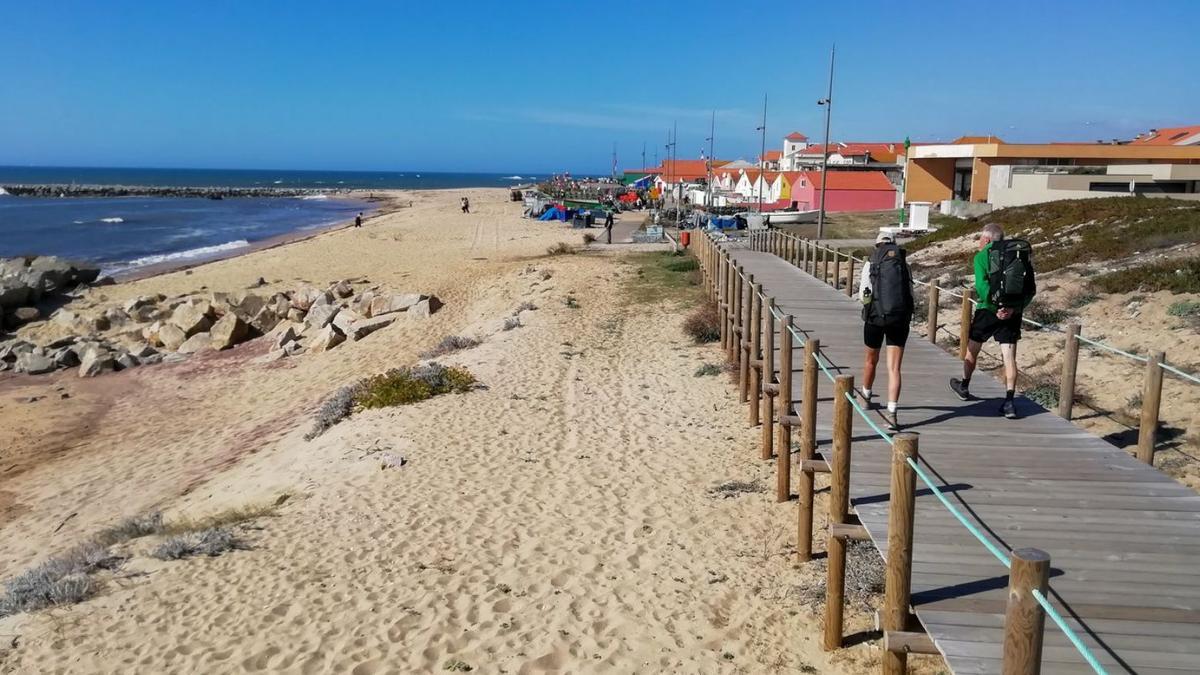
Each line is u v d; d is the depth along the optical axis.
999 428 8.12
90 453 15.97
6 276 30.64
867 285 8.37
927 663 5.94
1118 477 6.78
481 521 9.53
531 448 11.89
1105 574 5.12
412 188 176.50
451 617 7.44
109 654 7.23
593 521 9.36
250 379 20.78
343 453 12.35
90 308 29.36
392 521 9.66
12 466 15.38
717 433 12.10
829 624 6.40
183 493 13.02
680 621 7.14
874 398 9.32
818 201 60.59
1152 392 7.26
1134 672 4.14
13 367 22.69
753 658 6.51
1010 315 8.52
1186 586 4.96
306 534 9.48
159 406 19.05
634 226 58.31
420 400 14.62
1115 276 15.72
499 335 19.95
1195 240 18.12
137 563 9.16
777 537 8.58
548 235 49.91
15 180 178.62
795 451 11.07
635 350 17.53
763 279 19.84
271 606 7.86
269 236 59.91
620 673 6.45
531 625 7.22
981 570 5.23
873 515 6.10
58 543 11.43
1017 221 26.03
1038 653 3.69
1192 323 12.62
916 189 52.53
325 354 22.39
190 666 6.95
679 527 9.05
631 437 12.16
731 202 73.50
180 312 25.62
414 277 32.62
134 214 82.62
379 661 6.82
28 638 7.60
